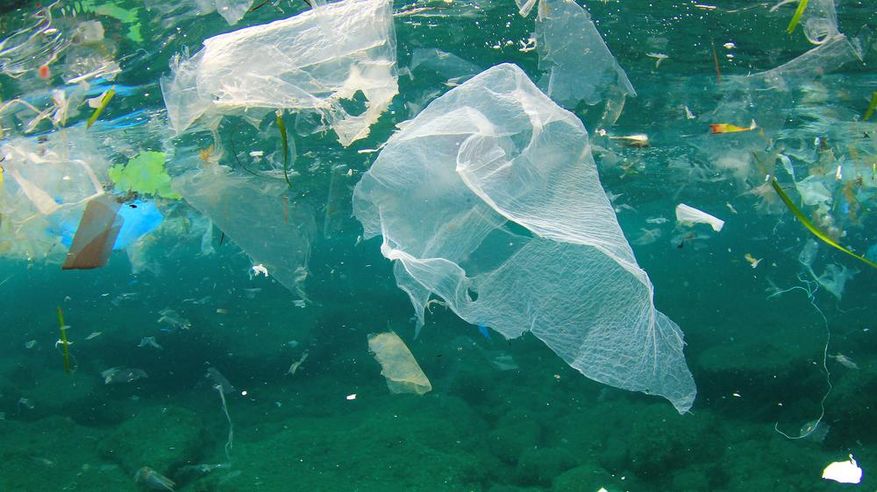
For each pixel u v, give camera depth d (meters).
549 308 1.80
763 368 10.62
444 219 2.04
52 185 5.50
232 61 3.52
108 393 13.93
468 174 1.95
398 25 6.35
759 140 9.01
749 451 8.08
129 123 8.42
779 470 7.50
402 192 2.12
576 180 1.86
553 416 11.39
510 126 1.98
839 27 6.27
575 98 4.30
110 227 2.14
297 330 16.06
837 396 8.85
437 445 8.80
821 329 12.47
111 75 6.70
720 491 7.46
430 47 6.88
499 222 1.96
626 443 8.91
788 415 9.91
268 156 8.45
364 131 4.01
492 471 8.61
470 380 13.23
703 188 18.72
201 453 9.15
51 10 5.13
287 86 3.56
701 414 8.88
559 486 7.48
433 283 1.98
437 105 2.14
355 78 3.55
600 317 1.73
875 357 12.28
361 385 14.35
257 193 4.05
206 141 9.41
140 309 18.52
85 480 7.92
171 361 15.02
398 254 2.05
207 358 15.05
